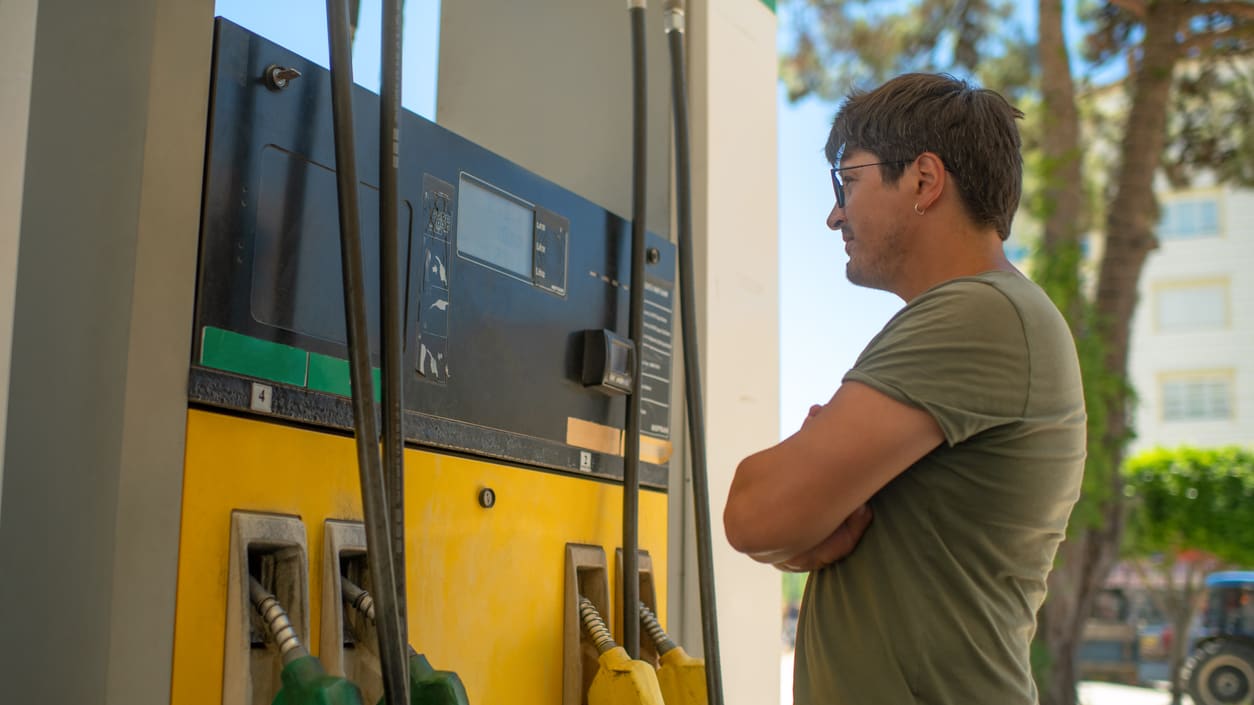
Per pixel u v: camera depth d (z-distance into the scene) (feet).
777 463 4.98
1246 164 47.60
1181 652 52.34
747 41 8.21
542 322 5.91
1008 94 46.24
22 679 3.96
